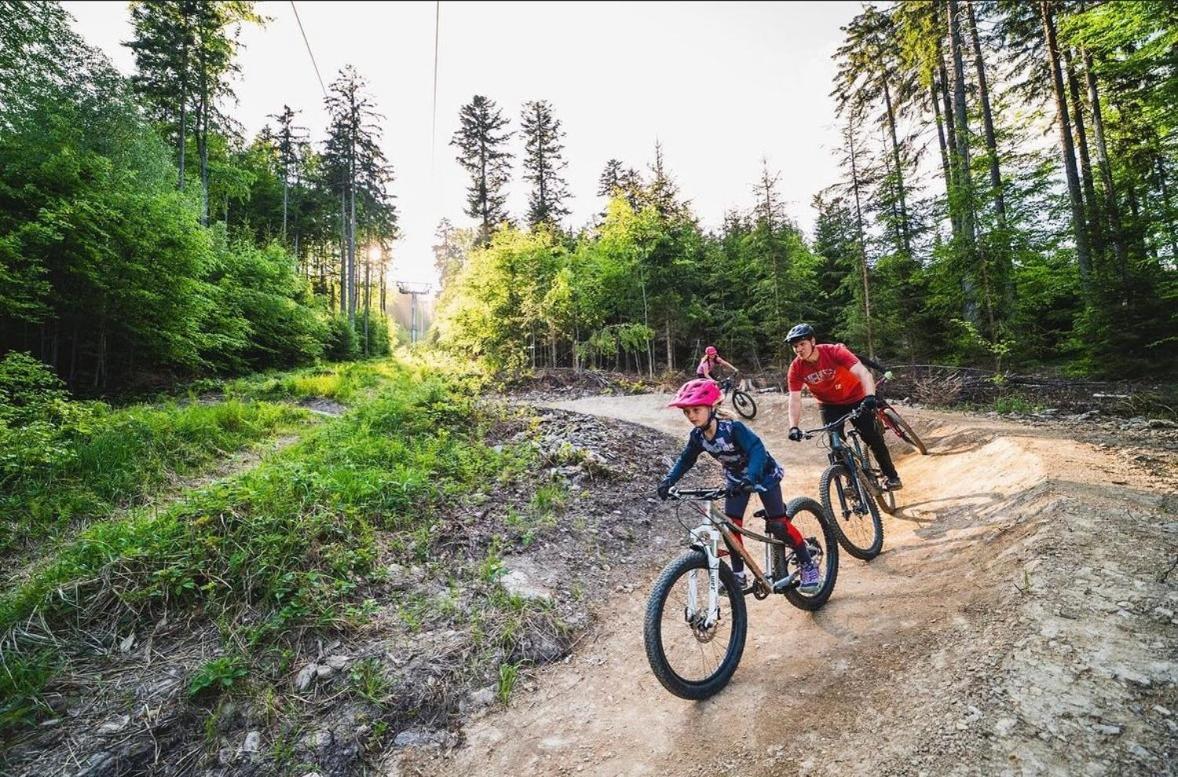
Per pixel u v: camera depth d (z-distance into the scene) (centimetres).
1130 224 1259
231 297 2025
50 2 1368
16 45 1309
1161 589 291
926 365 1446
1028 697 245
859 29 2061
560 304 2188
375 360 3416
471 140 3784
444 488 609
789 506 390
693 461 353
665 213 2334
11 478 628
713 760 275
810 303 2348
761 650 364
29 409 788
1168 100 1204
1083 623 279
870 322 1588
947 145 2086
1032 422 791
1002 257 1200
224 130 2464
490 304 2247
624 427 967
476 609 418
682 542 588
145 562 414
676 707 324
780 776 253
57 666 340
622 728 314
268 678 339
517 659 376
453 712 330
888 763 238
